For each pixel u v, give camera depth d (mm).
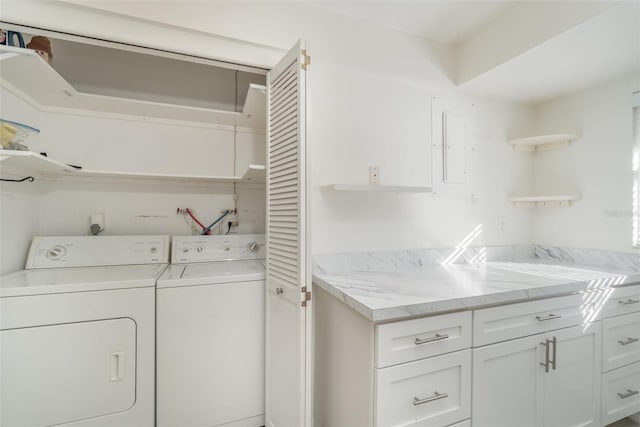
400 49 1896
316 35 1685
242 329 1606
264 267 1800
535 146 2324
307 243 1285
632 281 1616
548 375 1405
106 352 1351
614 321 1595
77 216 1889
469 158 2123
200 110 1888
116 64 2027
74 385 1306
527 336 1355
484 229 2168
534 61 1696
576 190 2062
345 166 1775
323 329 1539
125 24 1360
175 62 2148
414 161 1960
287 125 1384
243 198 2273
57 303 1285
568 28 1418
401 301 1137
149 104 1793
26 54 1228
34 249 1668
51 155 1806
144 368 1409
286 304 1396
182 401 1487
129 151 1977
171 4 1411
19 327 1235
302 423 1270
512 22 1681
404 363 1107
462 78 1993
